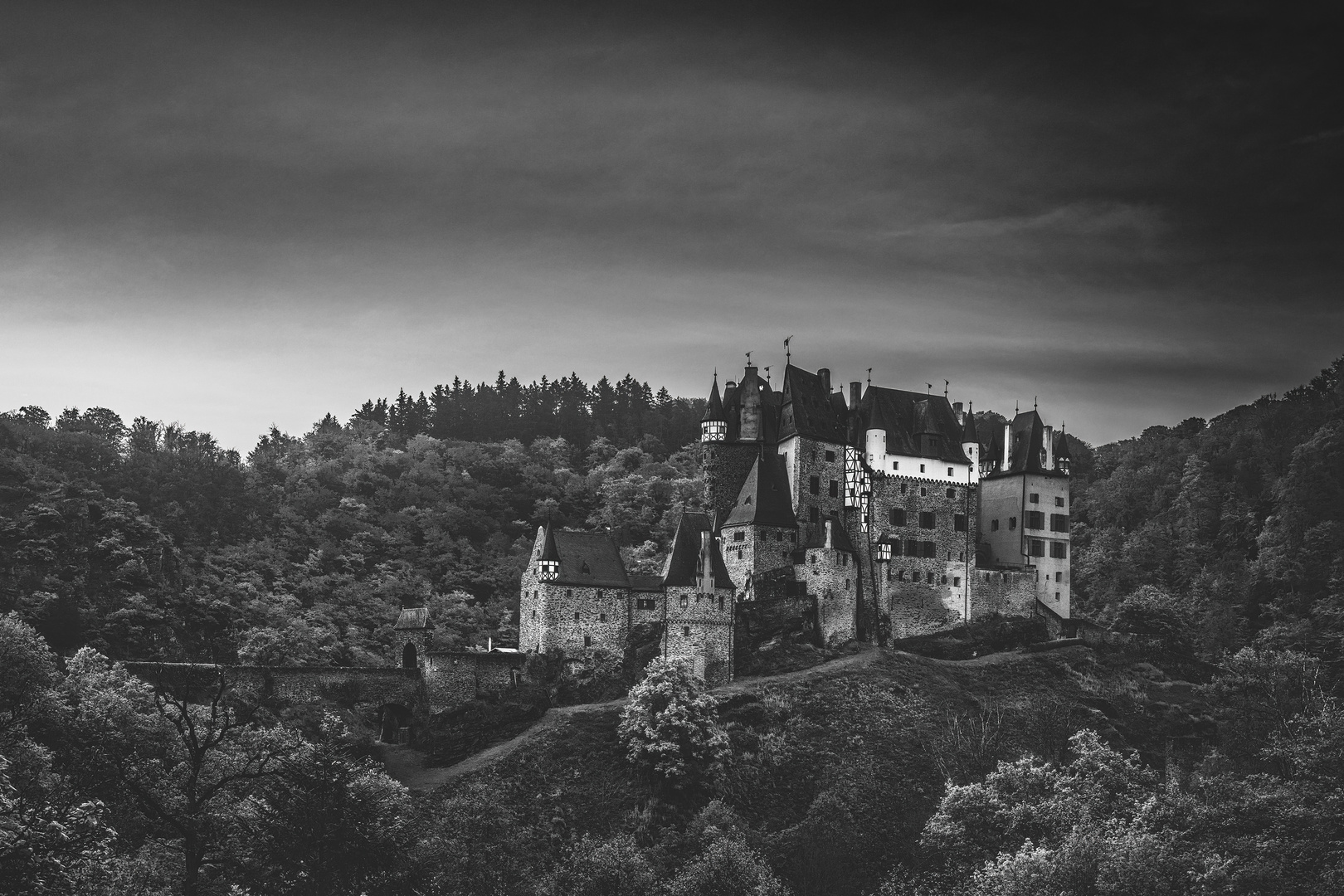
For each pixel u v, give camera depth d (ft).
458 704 559.38
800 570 627.05
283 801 312.09
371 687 549.13
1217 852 399.65
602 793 521.65
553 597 583.99
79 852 265.95
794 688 580.71
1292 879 371.35
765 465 636.89
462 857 404.77
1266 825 408.05
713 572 602.03
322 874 298.15
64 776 371.15
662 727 531.09
